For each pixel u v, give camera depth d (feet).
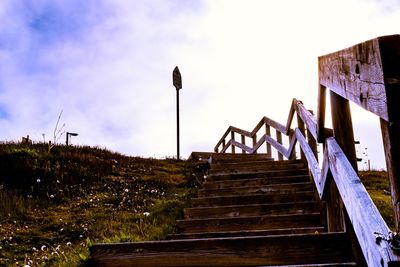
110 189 40.83
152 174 47.75
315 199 21.08
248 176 27.71
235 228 18.94
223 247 10.64
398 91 4.96
